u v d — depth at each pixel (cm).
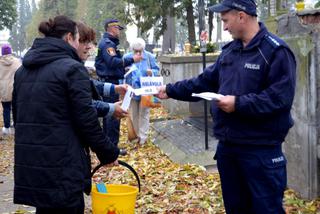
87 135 347
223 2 364
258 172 361
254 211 368
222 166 385
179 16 3133
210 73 408
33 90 349
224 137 370
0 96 1159
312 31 520
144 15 3080
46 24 364
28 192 349
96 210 402
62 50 353
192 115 1040
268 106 343
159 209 553
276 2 932
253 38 356
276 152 365
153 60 883
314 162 530
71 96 342
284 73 347
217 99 348
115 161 377
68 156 344
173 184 641
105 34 787
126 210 399
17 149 355
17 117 359
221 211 533
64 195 342
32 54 353
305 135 534
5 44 1164
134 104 917
